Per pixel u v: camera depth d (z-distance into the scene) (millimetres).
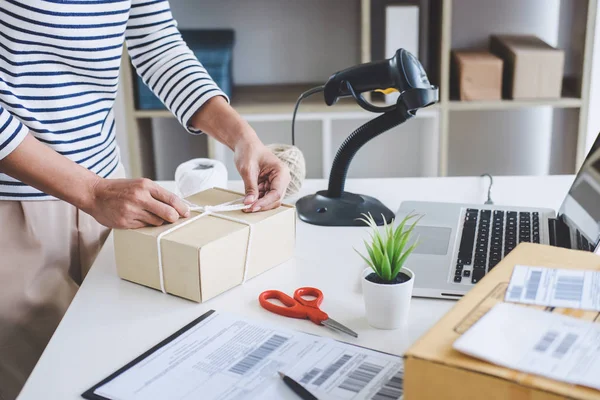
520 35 2574
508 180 1387
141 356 773
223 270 916
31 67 1080
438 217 1145
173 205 956
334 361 752
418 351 599
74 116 1146
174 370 744
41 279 1174
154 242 910
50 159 991
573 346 595
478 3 2586
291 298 892
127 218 932
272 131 2691
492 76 2301
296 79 2693
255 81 2701
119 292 940
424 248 1015
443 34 2256
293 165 1286
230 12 2613
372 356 761
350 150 1192
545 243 1021
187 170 1256
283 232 1005
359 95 1188
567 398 536
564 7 2482
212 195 1068
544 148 2807
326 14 2613
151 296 926
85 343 814
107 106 1221
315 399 684
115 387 716
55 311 1177
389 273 819
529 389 549
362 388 702
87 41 1091
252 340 799
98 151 1216
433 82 2449
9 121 974
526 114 2760
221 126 1188
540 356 582
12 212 1144
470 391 575
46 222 1153
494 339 605
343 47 2652
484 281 727
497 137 2801
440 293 895
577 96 2352
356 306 891
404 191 1342
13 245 1153
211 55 2301
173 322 857
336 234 1132
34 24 1035
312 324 847
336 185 1219
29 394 722
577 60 2355
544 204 1246
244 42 2650
